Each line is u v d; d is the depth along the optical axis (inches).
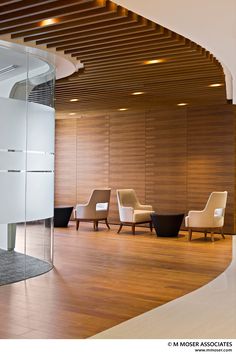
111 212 452.8
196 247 313.6
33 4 163.2
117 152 449.7
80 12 172.2
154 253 289.3
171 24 175.3
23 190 222.2
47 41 207.3
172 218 359.9
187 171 407.8
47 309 169.0
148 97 345.1
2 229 211.3
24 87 222.7
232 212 383.2
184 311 166.6
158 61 237.5
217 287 203.2
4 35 199.2
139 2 153.3
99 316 160.9
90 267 246.4
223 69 261.0
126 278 220.7
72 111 427.5
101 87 305.7
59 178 489.4
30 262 228.4
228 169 387.2
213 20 169.8
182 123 410.6
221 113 390.3
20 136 219.6
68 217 425.7
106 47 214.5
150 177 429.1
